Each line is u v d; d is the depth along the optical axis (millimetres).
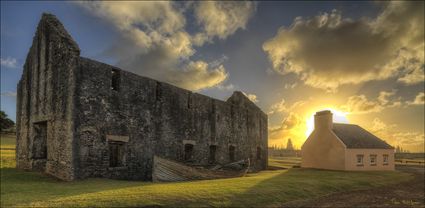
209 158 29391
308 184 21234
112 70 20984
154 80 23922
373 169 36938
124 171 20625
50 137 20109
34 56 23188
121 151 21016
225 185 18219
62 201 12727
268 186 18766
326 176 27266
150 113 23109
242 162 28422
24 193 14594
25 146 23078
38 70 22375
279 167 42750
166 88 24906
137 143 21797
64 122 18719
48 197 13570
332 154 36219
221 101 31969
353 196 19922
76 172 18031
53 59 20625
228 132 32625
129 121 21375
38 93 22047
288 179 23062
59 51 20031
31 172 21031
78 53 19031
